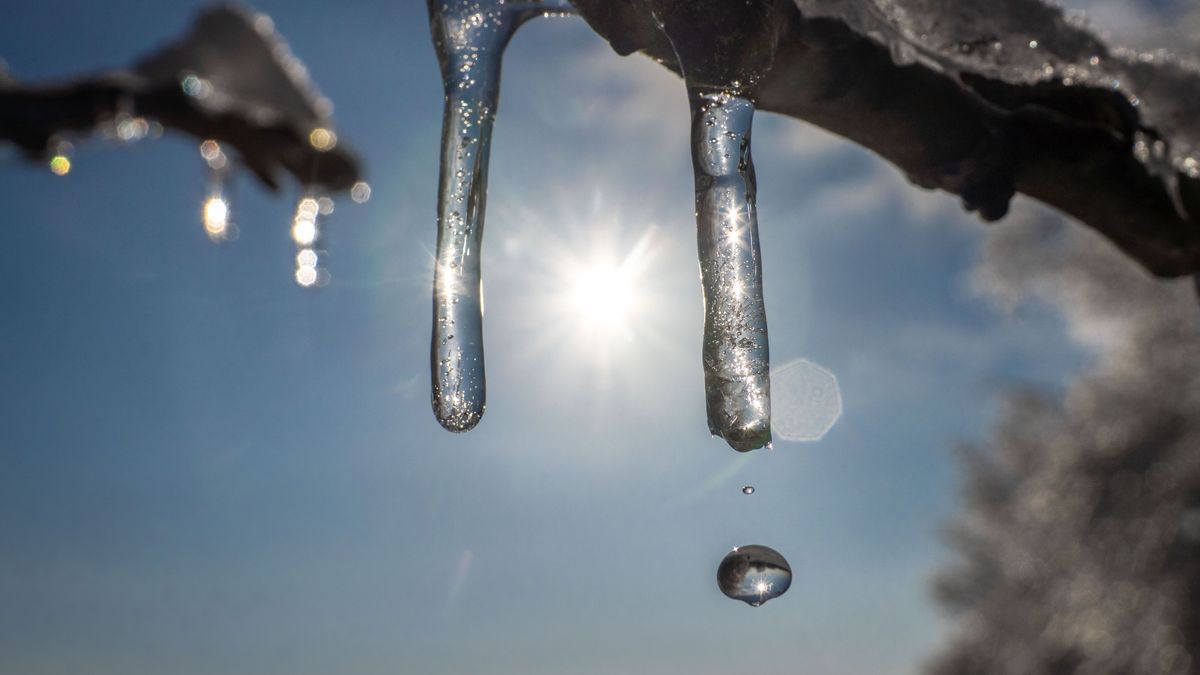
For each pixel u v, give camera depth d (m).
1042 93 0.12
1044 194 0.12
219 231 0.21
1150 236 0.13
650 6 0.10
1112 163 0.12
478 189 0.12
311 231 0.21
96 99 0.15
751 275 0.11
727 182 0.10
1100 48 0.13
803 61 0.11
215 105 0.16
